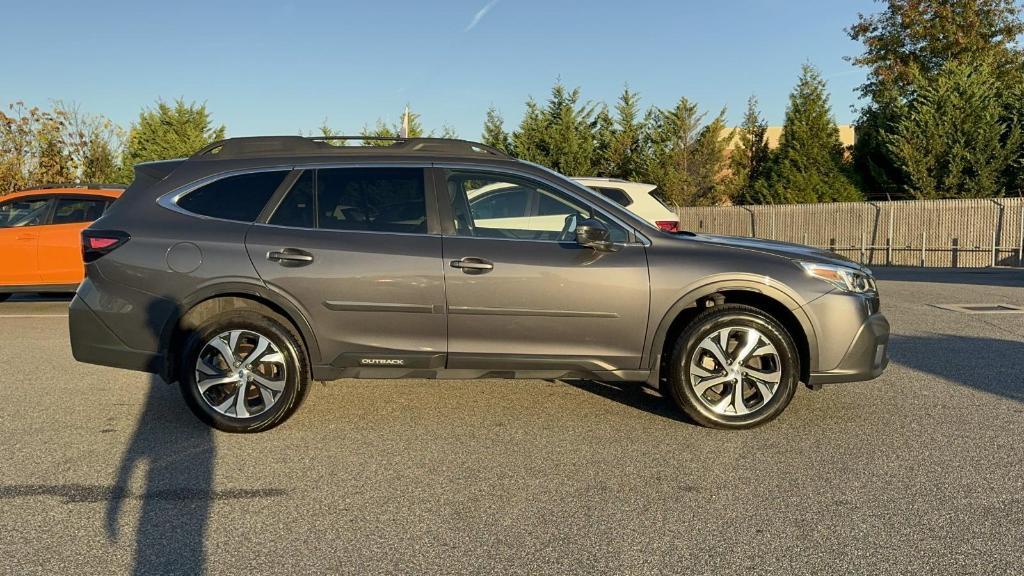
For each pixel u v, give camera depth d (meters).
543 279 4.73
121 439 4.70
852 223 26.02
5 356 7.14
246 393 4.79
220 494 3.85
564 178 5.07
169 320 4.74
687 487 3.93
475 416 5.20
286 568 3.09
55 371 6.52
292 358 4.76
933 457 4.34
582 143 31.52
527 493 3.86
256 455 4.42
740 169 33.66
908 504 3.69
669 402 5.54
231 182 4.95
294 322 4.79
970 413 5.22
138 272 4.75
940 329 8.54
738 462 4.29
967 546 3.25
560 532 3.41
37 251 9.72
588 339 4.80
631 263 4.79
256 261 4.73
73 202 10.05
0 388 5.92
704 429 4.89
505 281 4.72
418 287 4.72
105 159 26.89
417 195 4.93
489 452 4.47
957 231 23.92
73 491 3.88
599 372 4.86
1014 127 26.27
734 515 3.58
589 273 4.75
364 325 4.77
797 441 4.65
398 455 4.42
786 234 27.58
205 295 4.73
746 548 3.25
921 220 24.56
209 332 4.71
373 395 5.73
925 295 11.96
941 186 27.09
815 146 30.17
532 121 31.98
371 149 5.07
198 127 34.66
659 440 4.68
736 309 4.80
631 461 4.32
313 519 3.55
